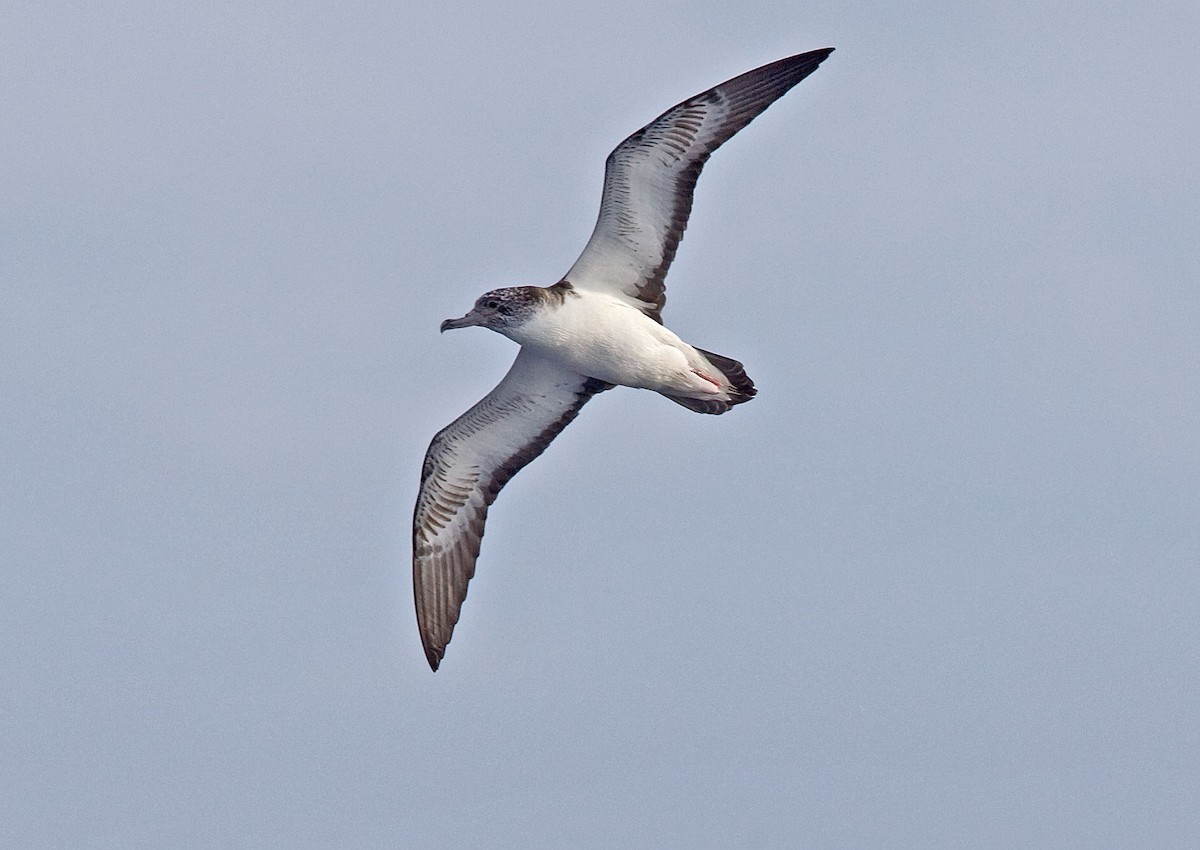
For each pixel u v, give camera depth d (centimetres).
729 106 1761
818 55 1770
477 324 1784
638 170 1752
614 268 1788
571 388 1888
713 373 1814
